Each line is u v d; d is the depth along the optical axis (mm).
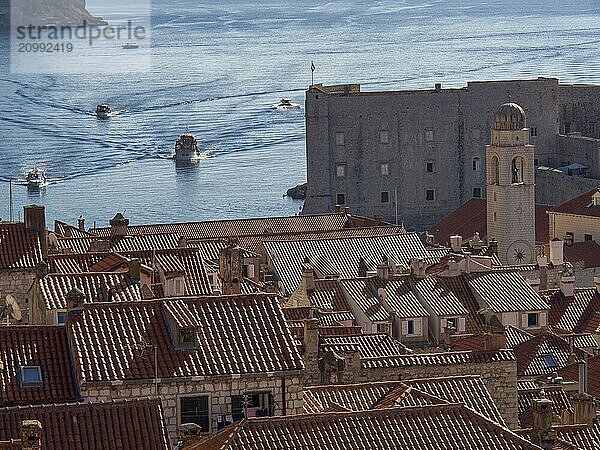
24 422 172625
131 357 199000
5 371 199250
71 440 181375
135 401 185500
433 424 187375
